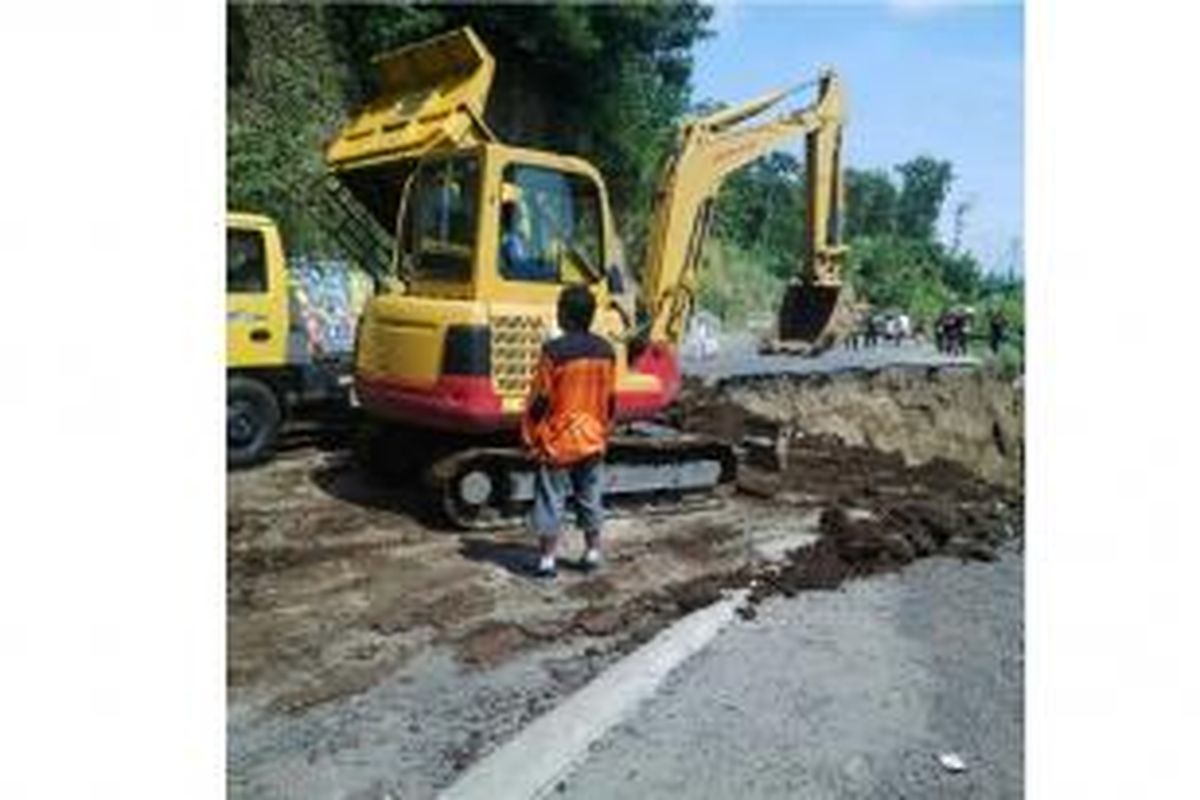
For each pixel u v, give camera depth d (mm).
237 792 4359
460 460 7883
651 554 7680
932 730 5070
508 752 4703
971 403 25781
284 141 19062
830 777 4625
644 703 5172
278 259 9945
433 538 7848
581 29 25469
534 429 7023
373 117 10883
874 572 7434
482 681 5430
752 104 10555
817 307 14602
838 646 5980
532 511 8227
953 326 30391
